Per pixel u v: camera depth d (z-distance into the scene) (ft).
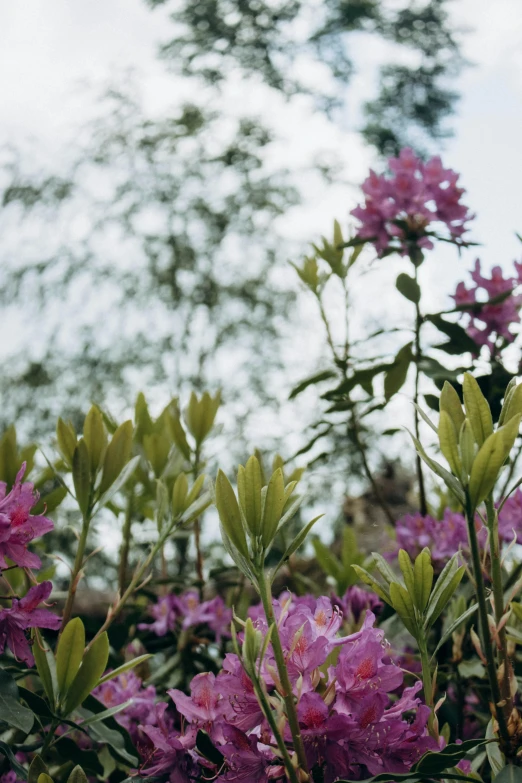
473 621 3.91
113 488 3.45
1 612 2.96
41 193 24.95
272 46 28.17
